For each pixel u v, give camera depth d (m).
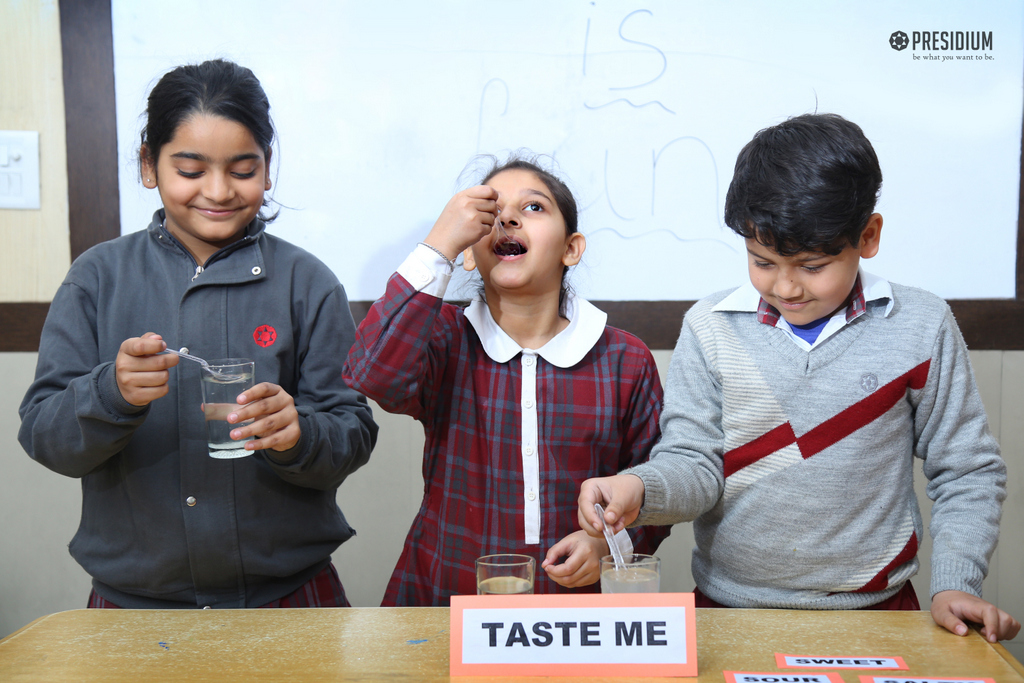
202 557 1.13
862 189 0.91
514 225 1.08
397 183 1.83
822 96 1.80
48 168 1.80
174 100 1.08
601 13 1.79
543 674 0.76
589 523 0.87
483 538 1.10
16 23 1.76
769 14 1.79
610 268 1.85
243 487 1.15
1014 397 1.83
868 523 1.02
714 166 1.82
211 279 1.16
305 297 1.22
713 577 1.11
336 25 1.79
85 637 0.84
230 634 0.85
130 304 1.16
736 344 1.08
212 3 1.77
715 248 1.84
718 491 1.06
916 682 0.72
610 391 1.15
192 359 1.01
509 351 1.13
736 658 0.78
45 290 1.82
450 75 1.81
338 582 1.28
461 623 0.77
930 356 1.02
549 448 1.12
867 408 1.02
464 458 1.13
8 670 0.76
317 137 1.82
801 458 1.03
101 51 1.77
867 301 1.05
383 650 0.81
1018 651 1.87
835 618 0.89
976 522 0.97
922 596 1.85
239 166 1.11
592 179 1.83
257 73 1.80
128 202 1.81
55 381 1.11
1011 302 1.82
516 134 1.82
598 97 1.81
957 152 1.80
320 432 1.10
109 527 1.15
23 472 1.85
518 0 1.79
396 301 1.00
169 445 1.14
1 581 1.87
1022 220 1.81
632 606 0.76
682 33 1.79
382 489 1.89
